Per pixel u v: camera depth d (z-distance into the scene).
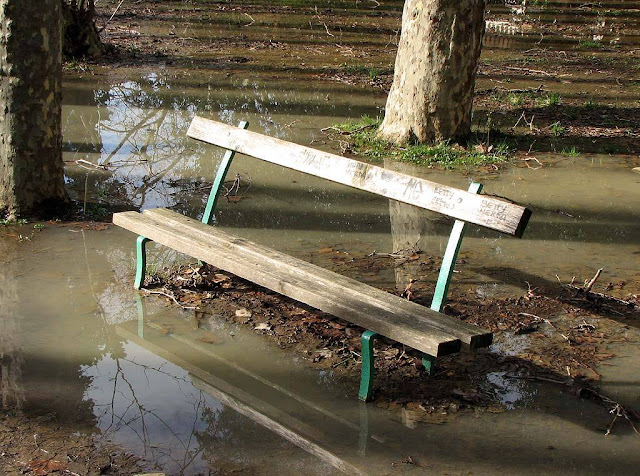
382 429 4.07
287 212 7.43
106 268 5.97
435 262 6.34
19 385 4.38
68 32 13.42
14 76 6.48
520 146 9.81
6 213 6.83
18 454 3.76
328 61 14.85
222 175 5.89
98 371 4.57
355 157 9.02
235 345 4.93
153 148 9.18
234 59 14.51
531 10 23.23
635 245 6.86
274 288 4.68
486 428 4.11
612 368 4.76
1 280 5.68
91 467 3.68
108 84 12.13
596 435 4.08
